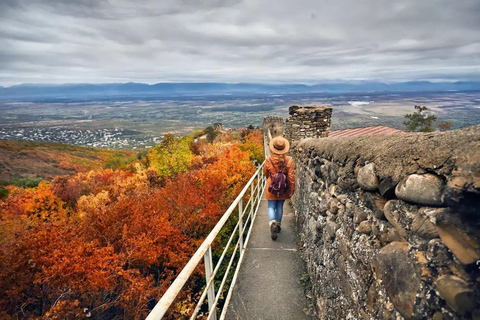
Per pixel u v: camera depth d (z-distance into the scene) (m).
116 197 33.91
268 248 4.05
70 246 12.02
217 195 19.36
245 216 11.52
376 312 1.43
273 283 3.21
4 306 10.53
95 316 11.54
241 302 2.94
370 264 1.58
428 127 32.12
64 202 35.22
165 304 1.22
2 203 30.25
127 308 11.59
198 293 12.04
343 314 1.99
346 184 2.09
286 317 2.70
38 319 9.91
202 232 17.28
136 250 13.39
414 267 1.12
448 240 0.96
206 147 44.19
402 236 1.28
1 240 20.27
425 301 1.03
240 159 28.52
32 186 51.41
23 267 11.11
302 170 4.89
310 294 2.98
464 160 0.93
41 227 13.73
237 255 9.33
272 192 3.82
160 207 18.30
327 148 2.81
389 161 1.41
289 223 5.07
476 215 0.90
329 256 2.50
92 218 16.03
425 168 1.12
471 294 0.86
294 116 10.97
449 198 0.96
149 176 35.31
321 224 2.93
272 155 3.83
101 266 11.58
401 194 1.23
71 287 11.05
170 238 15.13
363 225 1.74
